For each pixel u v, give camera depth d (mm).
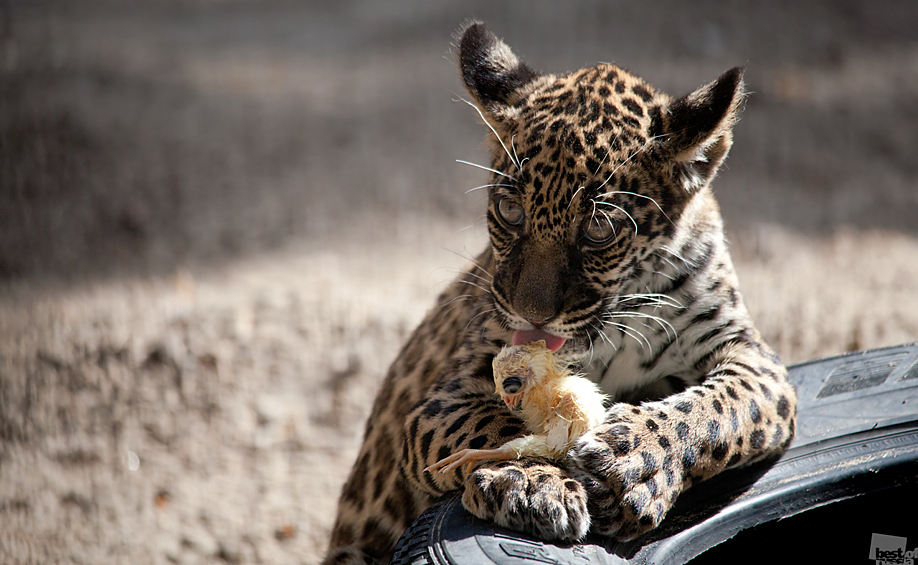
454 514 4934
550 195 6051
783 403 6188
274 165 19391
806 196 18344
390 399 7438
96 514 9680
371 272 14781
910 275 14758
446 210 17219
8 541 9055
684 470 5332
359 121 22203
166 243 15758
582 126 6102
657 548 5156
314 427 11383
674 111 6246
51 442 10680
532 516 4680
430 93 24078
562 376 5203
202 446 10930
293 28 31375
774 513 5648
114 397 11516
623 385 6664
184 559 9156
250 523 9750
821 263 15195
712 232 6699
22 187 17219
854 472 5945
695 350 6609
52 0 34406
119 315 13133
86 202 16953
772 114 22406
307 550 9422
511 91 6844
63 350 12227
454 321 7195
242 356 12445
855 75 25375
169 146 19969
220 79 25516
